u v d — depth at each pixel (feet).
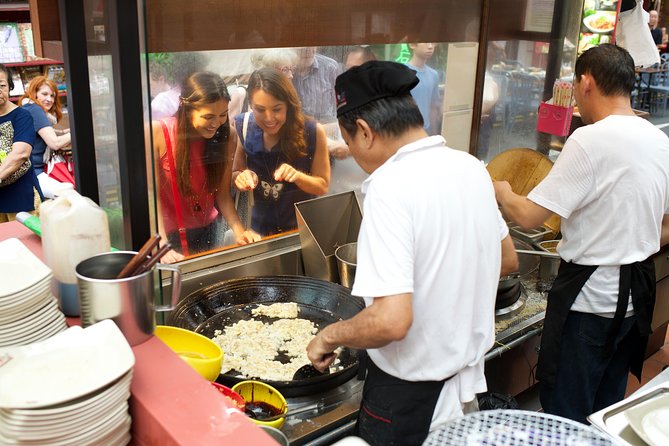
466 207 4.40
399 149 4.40
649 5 23.36
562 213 6.30
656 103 27.86
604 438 3.54
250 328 6.31
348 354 5.99
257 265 7.34
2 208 11.85
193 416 3.44
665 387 4.61
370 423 4.89
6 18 14.73
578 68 6.56
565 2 9.34
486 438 3.57
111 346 3.43
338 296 6.79
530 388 9.11
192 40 6.31
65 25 5.49
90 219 4.37
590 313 6.71
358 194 8.01
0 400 2.99
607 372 7.50
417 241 4.21
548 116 9.43
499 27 8.91
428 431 4.74
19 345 3.92
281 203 7.66
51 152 12.76
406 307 4.06
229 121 6.86
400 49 8.10
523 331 7.26
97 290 3.80
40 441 3.07
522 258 8.21
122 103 5.10
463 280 4.44
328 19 7.28
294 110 7.36
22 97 13.67
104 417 3.25
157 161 6.43
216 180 6.97
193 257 7.04
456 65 8.79
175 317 5.98
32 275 4.05
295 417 5.27
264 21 6.77
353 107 4.40
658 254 9.27
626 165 6.10
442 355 4.57
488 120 9.40
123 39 4.95
